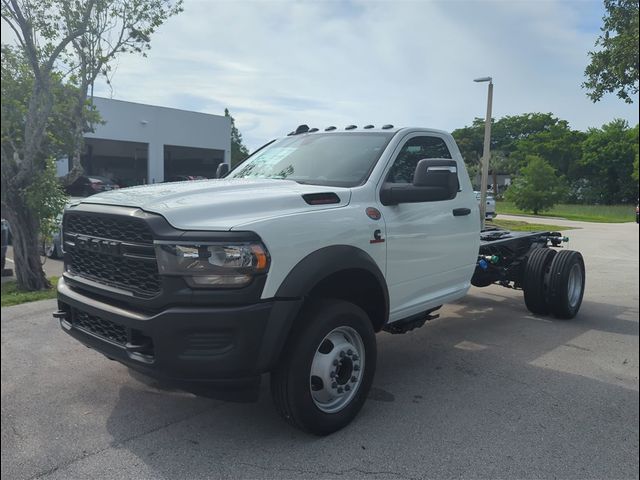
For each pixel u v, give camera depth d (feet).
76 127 28.14
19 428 12.59
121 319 11.18
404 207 14.73
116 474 10.77
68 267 13.56
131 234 11.35
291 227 11.44
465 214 17.46
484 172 70.33
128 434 12.37
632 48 34.96
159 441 12.08
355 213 13.12
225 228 10.71
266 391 14.98
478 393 15.07
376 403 14.29
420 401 14.46
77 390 14.74
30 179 26.58
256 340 10.74
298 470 10.98
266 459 11.37
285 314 11.02
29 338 19.08
